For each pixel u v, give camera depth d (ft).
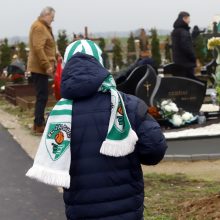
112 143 11.48
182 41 43.09
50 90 53.26
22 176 26.55
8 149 33.06
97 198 11.55
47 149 11.68
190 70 43.57
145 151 11.80
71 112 11.75
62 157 11.57
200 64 77.87
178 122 35.96
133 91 37.37
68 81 11.75
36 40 35.91
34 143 34.81
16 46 102.12
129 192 11.71
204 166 27.53
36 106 37.65
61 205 21.93
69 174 11.67
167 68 43.70
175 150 30.73
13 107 54.80
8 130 39.83
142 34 81.61
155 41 93.81
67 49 12.12
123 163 11.66
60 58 33.99
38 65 36.55
